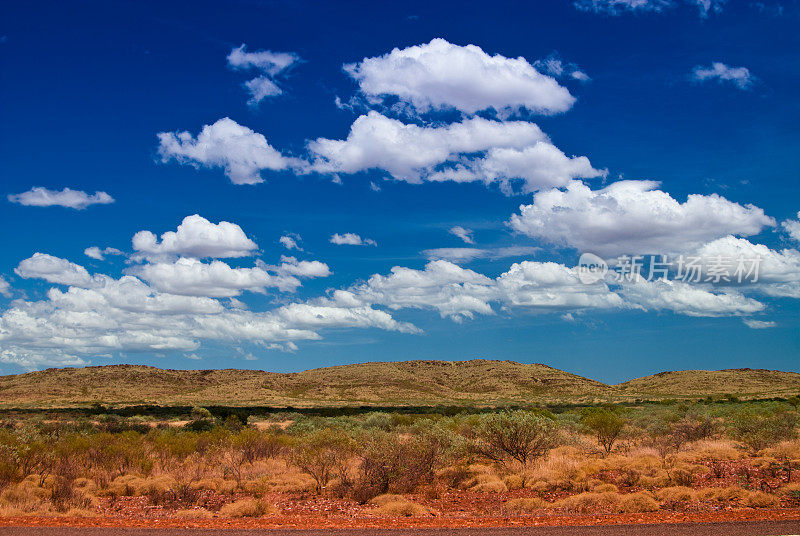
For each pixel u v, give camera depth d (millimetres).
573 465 18984
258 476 20016
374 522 11391
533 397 124625
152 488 17250
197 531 10523
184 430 42906
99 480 18562
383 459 16844
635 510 12742
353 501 15891
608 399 109750
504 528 10344
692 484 16062
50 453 19641
